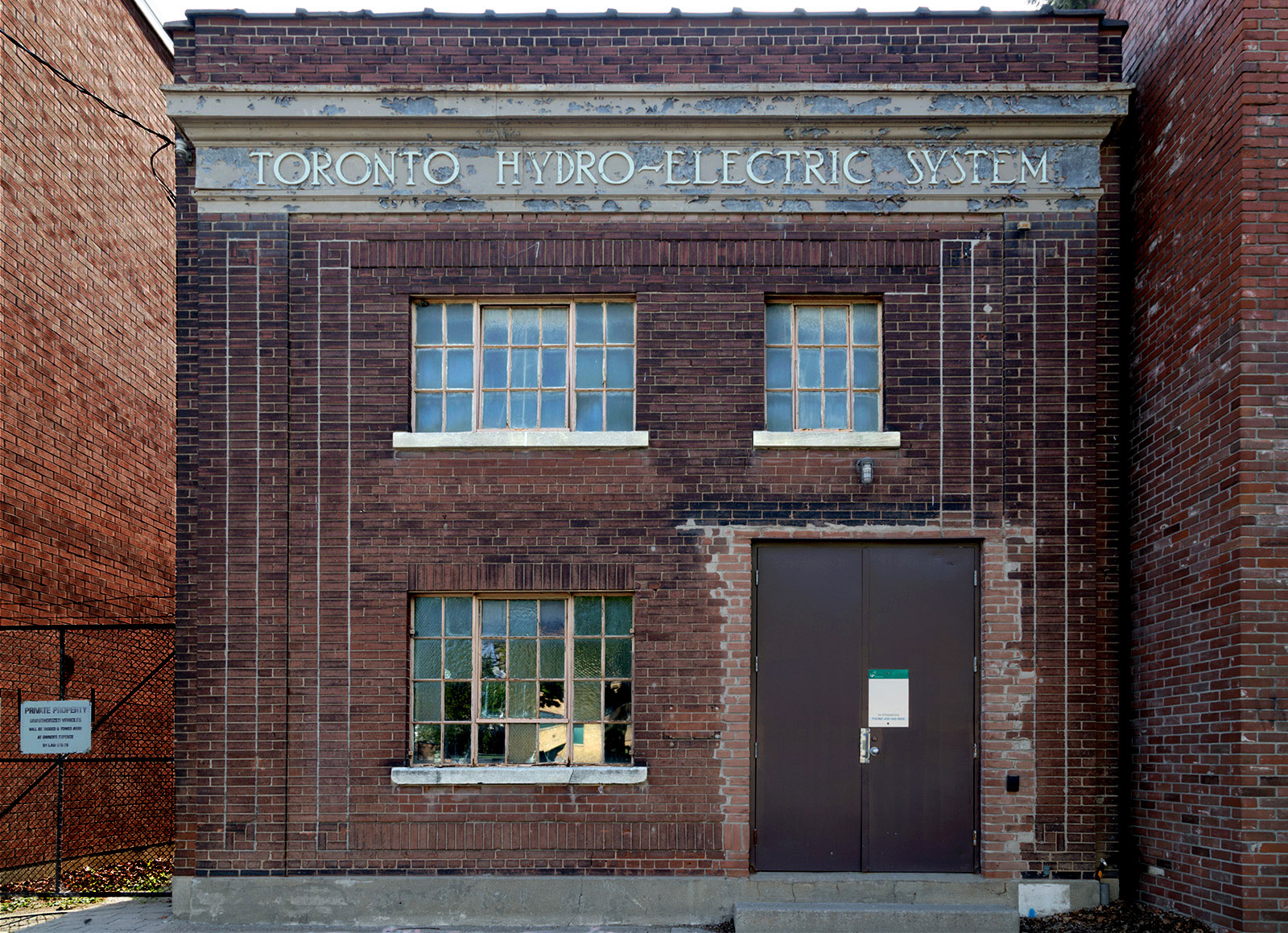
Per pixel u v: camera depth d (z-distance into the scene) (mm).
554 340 8281
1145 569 7754
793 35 8195
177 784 7734
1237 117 6750
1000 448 7984
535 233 8148
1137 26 8406
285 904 7566
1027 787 7660
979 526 7898
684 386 8062
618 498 7957
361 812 7664
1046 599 7828
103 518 10570
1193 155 7297
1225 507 6699
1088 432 7965
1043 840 7605
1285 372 6602
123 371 11109
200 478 7941
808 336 8273
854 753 7816
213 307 8070
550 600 8016
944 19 8164
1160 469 7582
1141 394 7926
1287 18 6730
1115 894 7629
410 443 7941
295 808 7676
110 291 10875
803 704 7859
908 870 7711
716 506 7945
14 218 9117
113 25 11070
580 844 7621
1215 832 6660
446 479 7988
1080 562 7855
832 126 8070
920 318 8078
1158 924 7027
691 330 8094
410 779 7602
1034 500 7902
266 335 8070
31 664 9148
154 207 11945
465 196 8117
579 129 8078
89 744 8492
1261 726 6402
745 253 8117
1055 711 7738
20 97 9258
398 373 8078
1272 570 6484
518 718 7895
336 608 7871
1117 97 7992
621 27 8203
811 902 7492
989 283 8094
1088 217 8086
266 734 7734
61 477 9797
